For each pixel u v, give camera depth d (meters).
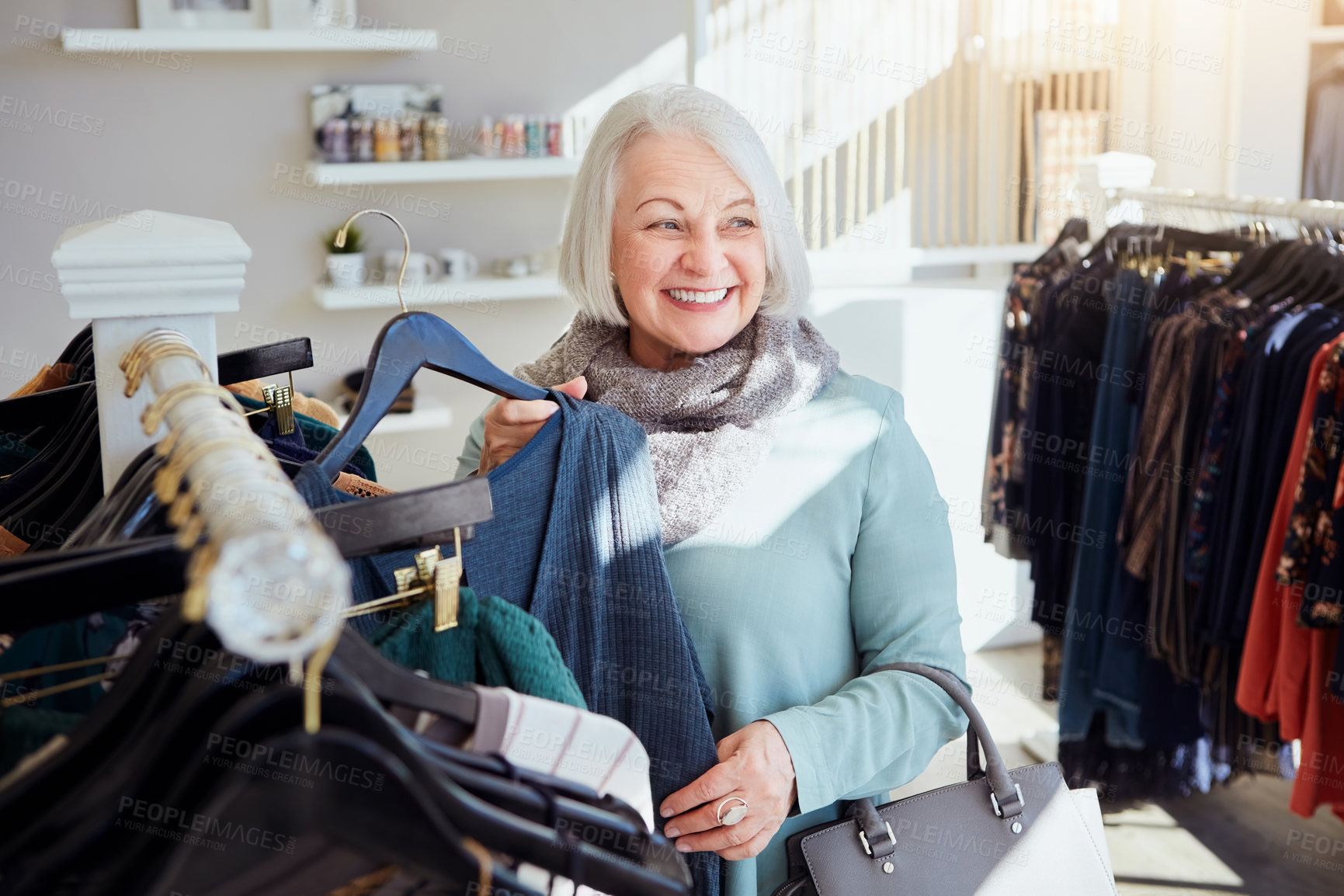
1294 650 1.93
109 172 2.88
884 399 1.23
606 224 1.19
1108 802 2.61
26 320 2.90
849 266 3.28
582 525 0.92
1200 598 2.16
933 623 1.15
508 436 0.93
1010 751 2.83
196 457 0.51
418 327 0.83
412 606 0.75
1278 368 1.99
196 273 0.79
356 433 0.78
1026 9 3.17
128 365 0.74
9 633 0.54
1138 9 3.17
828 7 3.15
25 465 0.99
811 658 1.14
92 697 0.72
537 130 3.05
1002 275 3.52
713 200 1.14
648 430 1.18
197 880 0.51
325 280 3.05
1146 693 2.39
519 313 3.26
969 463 3.31
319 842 0.54
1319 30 2.91
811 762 1.01
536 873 0.68
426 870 0.50
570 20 3.10
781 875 1.16
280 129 2.96
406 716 0.65
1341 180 2.99
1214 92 3.04
